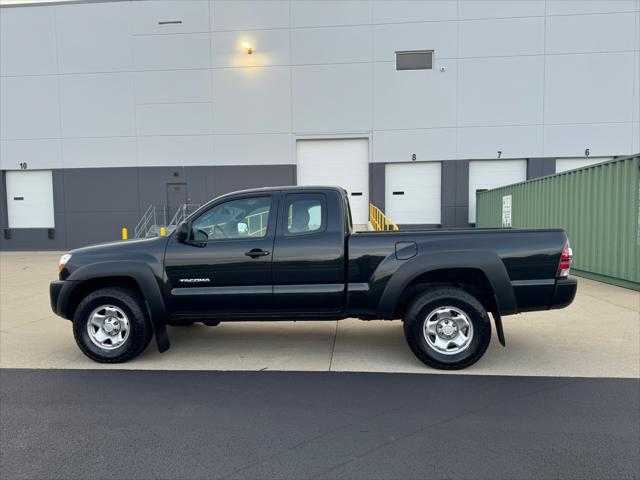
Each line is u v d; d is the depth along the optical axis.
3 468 2.85
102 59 18.48
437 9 17.42
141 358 5.09
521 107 17.44
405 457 2.95
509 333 5.92
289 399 3.92
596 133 17.28
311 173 18.41
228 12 17.98
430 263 4.49
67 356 5.19
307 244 4.68
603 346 5.33
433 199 18.12
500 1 17.23
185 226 4.78
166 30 18.22
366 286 4.64
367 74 17.80
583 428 3.32
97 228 18.89
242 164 18.34
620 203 8.79
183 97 18.34
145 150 18.58
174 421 3.51
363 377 4.44
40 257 16.94
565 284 4.45
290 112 18.11
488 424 3.40
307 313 4.77
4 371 4.69
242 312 4.80
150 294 4.73
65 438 3.24
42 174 19.28
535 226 12.59
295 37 17.88
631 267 8.51
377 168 18.00
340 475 2.75
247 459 2.95
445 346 4.54
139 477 2.75
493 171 17.91
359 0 17.62
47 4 18.45
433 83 17.66
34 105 18.83
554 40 17.19
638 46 16.94
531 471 2.77
